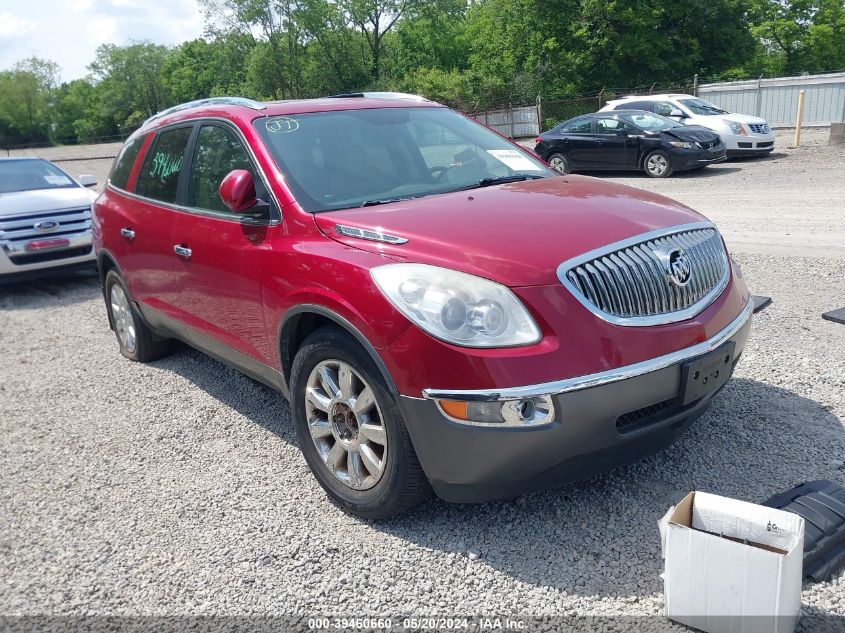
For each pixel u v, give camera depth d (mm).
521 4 43438
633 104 18562
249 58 60031
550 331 2764
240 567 3125
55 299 9055
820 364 4613
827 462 3494
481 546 3105
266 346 3818
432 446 2898
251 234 3836
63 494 3914
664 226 3242
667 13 42719
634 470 3572
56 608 2967
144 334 5809
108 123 97938
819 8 50156
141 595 3002
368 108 4516
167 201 4797
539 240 2998
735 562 2367
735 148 16859
